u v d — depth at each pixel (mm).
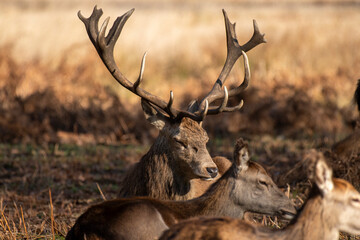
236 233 9117
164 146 14195
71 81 35750
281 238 9164
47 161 23359
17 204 18094
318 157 8914
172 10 78062
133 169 15266
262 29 50188
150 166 14398
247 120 29391
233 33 16406
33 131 27625
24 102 30469
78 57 41094
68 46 43188
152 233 10602
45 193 19594
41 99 30594
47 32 45656
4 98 30781
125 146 27016
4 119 27688
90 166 23250
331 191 8953
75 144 26969
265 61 43875
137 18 55281
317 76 37562
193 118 13586
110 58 14625
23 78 34500
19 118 28141
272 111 29672
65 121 29688
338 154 19516
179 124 13906
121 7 87438
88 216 10898
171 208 11297
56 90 32875
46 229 15156
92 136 28391
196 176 13688
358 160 18828
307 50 45281
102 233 10617
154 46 47312
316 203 9047
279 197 11289
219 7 91625
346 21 54531
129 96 37094
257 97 30375
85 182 21109
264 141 27344
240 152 11156
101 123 29281
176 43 47969
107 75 40562
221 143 27000
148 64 44688
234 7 91375
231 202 11367
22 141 26969
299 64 42625
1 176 21516
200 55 46531
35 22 48344
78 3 83312
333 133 28172
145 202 11031
